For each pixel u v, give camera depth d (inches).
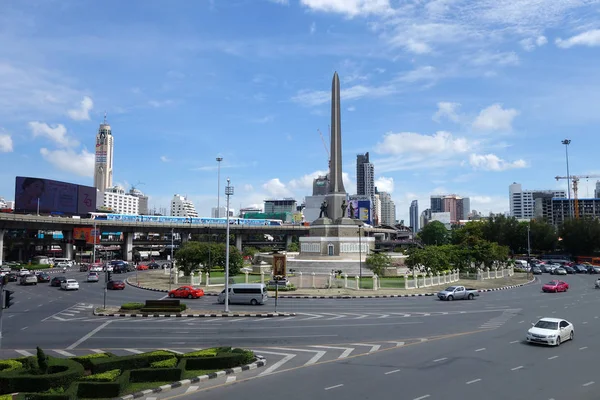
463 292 2431.1
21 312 1968.5
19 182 5142.7
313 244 4069.9
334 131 4104.3
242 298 2219.5
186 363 1002.1
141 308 1942.7
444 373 982.4
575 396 828.6
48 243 6043.3
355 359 1114.7
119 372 922.7
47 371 909.8
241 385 913.5
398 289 2856.8
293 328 1550.2
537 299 2411.4
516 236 6023.6
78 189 5812.0
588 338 1342.3
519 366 1033.5
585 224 5570.9
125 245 6063.0
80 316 1854.1
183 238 6683.1
